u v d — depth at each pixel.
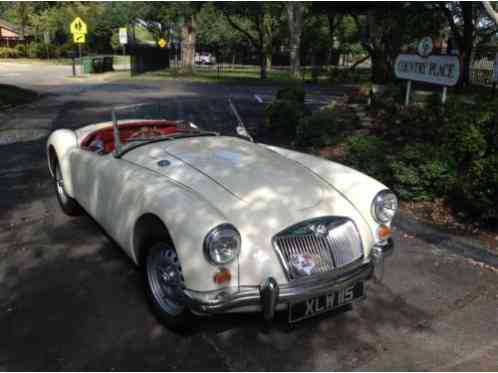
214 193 2.98
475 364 2.79
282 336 3.01
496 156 4.73
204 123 10.90
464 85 16.98
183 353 2.81
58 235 4.43
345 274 2.88
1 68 31.84
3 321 3.06
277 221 2.81
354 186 3.33
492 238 4.52
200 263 2.53
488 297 3.56
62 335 2.94
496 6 15.65
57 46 49.44
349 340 3.00
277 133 9.67
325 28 41.12
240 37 48.09
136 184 3.14
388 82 11.95
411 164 5.38
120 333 2.98
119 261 3.95
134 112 12.51
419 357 2.85
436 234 4.61
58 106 13.56
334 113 9.40
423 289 3.66
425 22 16.66
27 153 7.64
